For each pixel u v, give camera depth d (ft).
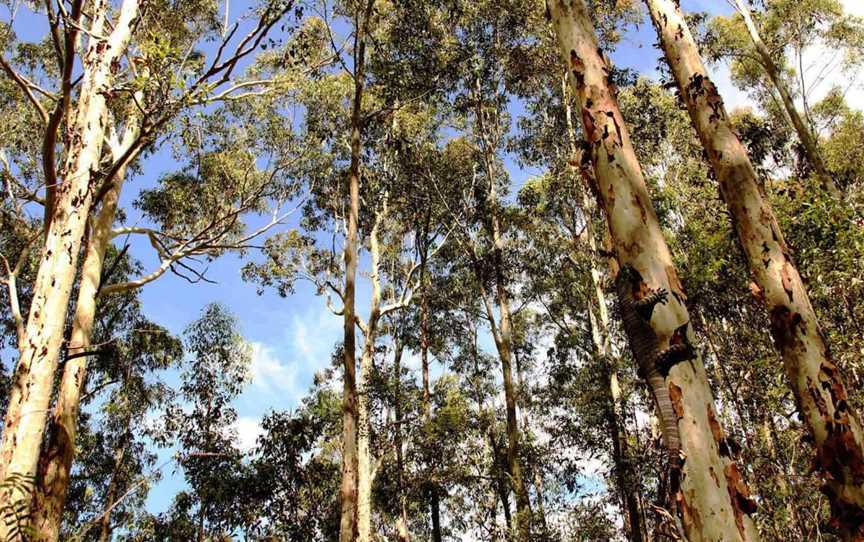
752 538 9.58
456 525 59.82
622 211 12.46
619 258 12.34
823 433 15.96
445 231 63.05
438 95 50.85
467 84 57.41
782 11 49.96
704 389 10.77
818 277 27.45
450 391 51.85
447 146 61.72
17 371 19.35
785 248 18.04
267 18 28.43
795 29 49.90
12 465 17.97
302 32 40.65
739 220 18.85
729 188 19.19
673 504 10.61
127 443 61.93
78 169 22.41
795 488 32.58
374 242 61.41
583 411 45.91
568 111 56.80
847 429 15.66
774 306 17.53
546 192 55.72
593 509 45.60
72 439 27.12
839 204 28.25
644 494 42.65
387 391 48.78
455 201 60.80
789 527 32.81
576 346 53.36
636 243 12.10
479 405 61.82
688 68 20.95
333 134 54.08
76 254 21.52
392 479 50.75
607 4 55.01
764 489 33.45
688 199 44.55
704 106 20.34
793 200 30.94
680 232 39.47
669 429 10.47
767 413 34.78
